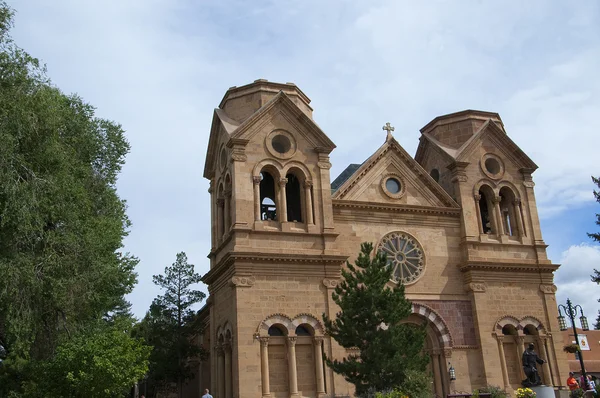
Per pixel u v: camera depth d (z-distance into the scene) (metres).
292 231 43.50
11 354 37.19
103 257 40.34
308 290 42.41
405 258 46.72
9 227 31.39
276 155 45.12
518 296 48.16
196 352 57.78
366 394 32.41
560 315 43.81
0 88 31.53
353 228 46.09
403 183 48.81
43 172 34.06
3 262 29.98
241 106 48.25
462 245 48.38
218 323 44.84
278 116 46.22
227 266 42.53
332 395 40.72
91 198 42.03
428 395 32.78
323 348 41.53
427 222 48.28
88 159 43.91
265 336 40.25
